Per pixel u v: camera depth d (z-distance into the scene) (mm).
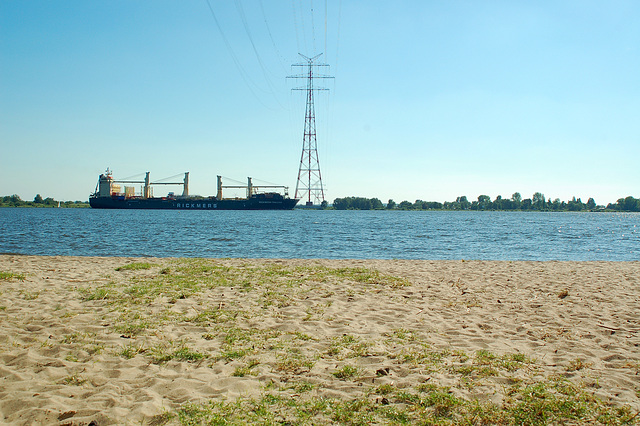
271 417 4445
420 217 129250
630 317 9094
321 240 38219
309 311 9086
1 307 8742
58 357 6113
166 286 11297
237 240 36625
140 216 101688
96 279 12398
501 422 4422
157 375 5594
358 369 5840
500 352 6684
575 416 4539
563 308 9891
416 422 4395
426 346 6844
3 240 33156
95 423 4270
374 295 10945
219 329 7652
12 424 4227
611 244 38250
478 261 19812
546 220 113625
